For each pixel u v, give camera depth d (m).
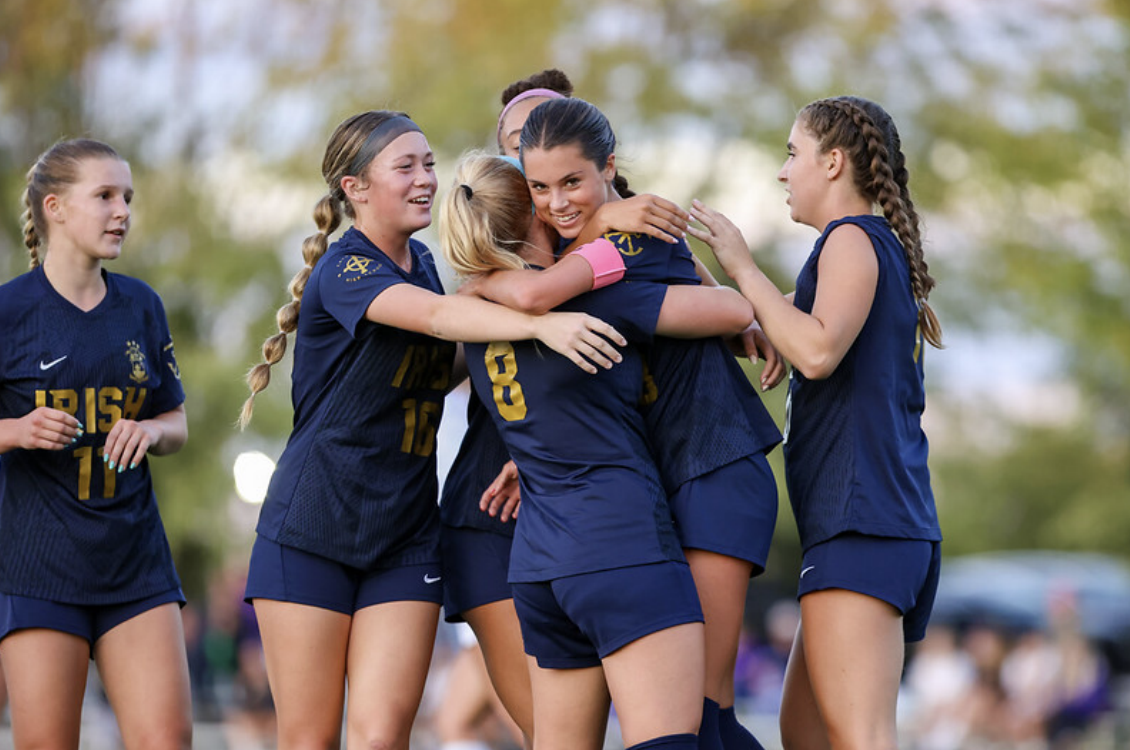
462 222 13.15
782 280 49.69
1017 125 53.25
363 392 14.38
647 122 50.00
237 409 45.16
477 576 15.05
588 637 12.87
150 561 15.81
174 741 15.35
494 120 48.53
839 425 13.54
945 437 84.94
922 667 42.53
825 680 13.45
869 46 52.19
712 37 52.72
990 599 55.28
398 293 13.70
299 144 48.91
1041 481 99.38
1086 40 53.81
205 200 47.75
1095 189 54.00
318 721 14.52
